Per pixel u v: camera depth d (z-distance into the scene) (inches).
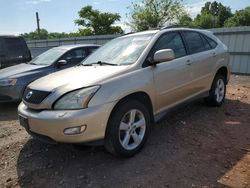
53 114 135.3
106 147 147.5
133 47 178.2
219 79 236.8
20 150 174.1
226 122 205.5
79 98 134.6
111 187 129.0
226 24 2635.3
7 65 380.2
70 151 167.2
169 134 183.2
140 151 159.5
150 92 162.1
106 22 1346.0
